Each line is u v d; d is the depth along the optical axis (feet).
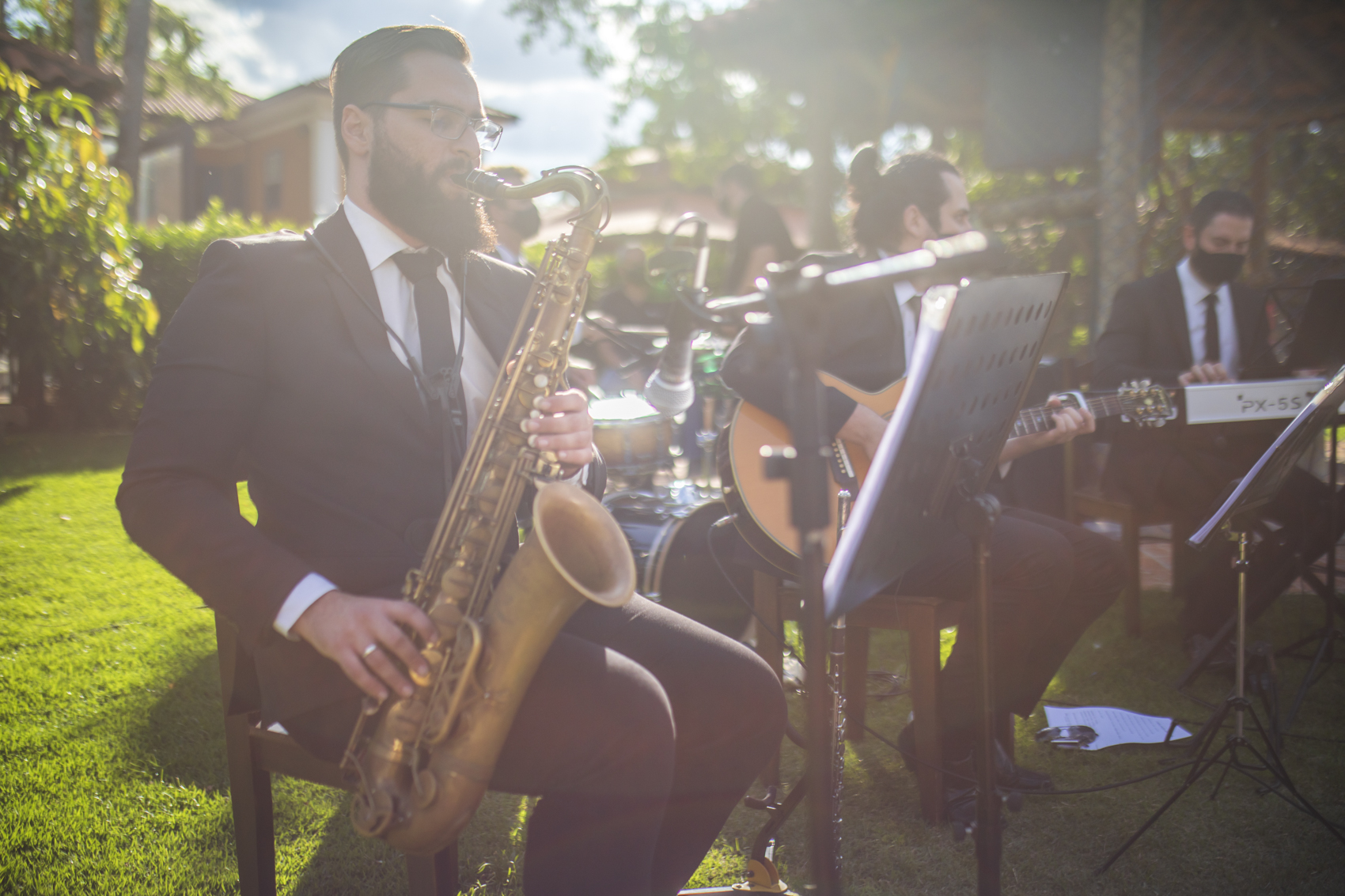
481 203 5.79
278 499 5.22
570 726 4.71
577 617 5.65
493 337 5.96
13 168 21.94
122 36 54.34
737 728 5.46
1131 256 18.66
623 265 22.74
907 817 7.47
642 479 10.93
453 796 4.56
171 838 6.79
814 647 3.93
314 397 5.18
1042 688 8.30
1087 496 12.25
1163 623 12.03
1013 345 5.19
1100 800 7.68
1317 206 27.30
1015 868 6.73
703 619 9.41
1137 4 18.43
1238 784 7.84
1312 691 9.82
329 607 4.53
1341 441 13.06
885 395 8.13
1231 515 6.39
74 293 23.20
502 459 5.43
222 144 63.21
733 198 20.36
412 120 5.49
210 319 4.99
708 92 58.18
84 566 13.26
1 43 30.42
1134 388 9.77
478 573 5.24
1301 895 6.36
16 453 21.90
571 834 4.75
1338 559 14.12
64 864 6.44
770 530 7.82
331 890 6.31
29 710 8.78
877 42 26.37
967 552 7.38
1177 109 25.27
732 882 6.57
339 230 5.60
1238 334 11.66
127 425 25.63
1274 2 21.83
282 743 5.35
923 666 7.30
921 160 8.42
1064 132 22.43
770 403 7.84
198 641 10.59
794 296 3.77
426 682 4.55
